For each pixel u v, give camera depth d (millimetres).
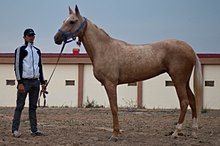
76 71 29344
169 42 9750
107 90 9531
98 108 26109
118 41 9852
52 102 29453
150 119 16250
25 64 9719
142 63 9609
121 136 10195
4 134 10414
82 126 12805
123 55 9602
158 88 28547
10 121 14141
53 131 11211
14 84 29750
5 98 29750
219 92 27828
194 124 10016
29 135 10273
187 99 9797
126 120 15617
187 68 9703
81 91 29250
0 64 29844
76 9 9734
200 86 9773
